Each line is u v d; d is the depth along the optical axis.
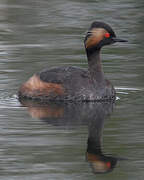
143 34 22.70
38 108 14.76
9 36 22.44
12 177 10.34
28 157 11.30
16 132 12.76
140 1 28.30
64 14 25.98
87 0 28.80
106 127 13.13
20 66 18.42
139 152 11.55
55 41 21.73
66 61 19.03
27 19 25.05
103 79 15.84
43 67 18.23
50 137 12.42
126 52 20.48
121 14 25.75
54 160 11.12
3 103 15.21
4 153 11.47
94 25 16.08
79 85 15.48
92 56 16.02
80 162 11.09
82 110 14.61
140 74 17.80
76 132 12.83
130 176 10.40
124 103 15.26
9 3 27.56
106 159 11.22
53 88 15.51
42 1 28.36
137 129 12.91
